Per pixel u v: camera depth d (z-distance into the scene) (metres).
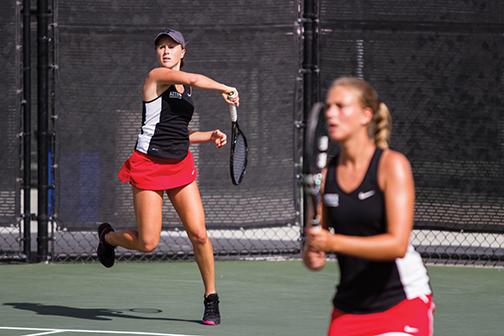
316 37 28.61
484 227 28.31
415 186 28.52
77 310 22.38
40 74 28.42
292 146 28.91
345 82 11.20
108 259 21.53
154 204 20.25
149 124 20.11
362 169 11.17
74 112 28.34
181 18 28.34
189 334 19.88
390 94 28.42
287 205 29.11
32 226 36.00
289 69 28.72
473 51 28.17
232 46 28.50
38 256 28.86
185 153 20.25
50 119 28.64
